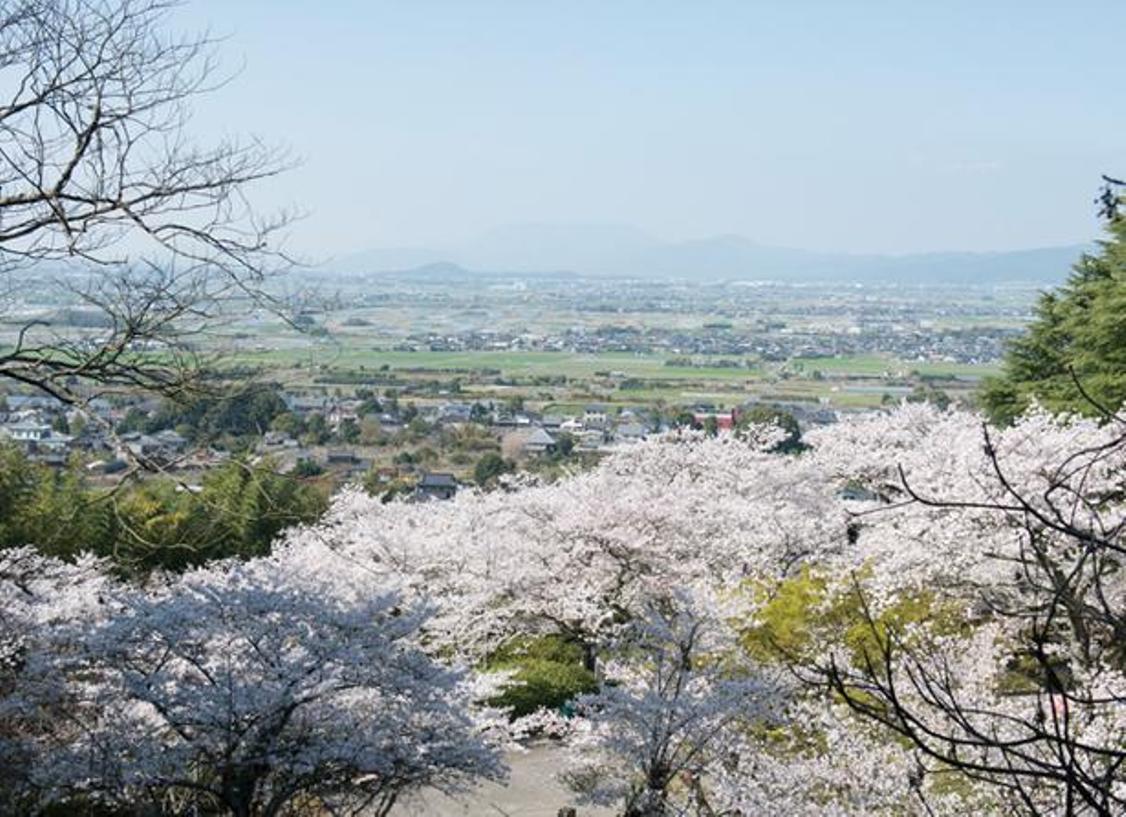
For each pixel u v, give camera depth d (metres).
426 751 11.78
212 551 21.44
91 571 17.86
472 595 20.67
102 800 11.86
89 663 11.96
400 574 19.44
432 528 23.08
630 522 21.52
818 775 11.09
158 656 11.87
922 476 18.27
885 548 16.59
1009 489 3.51
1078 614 4.14
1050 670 3.36
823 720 11.43
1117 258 27.03
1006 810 8.98
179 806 12.41
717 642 14.25
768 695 13.09
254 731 11.16
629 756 13.32
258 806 11.73
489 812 16.14
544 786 17.19
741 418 50.22
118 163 10.04
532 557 21.62
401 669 12.07
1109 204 3.79
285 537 21.36
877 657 12.91
